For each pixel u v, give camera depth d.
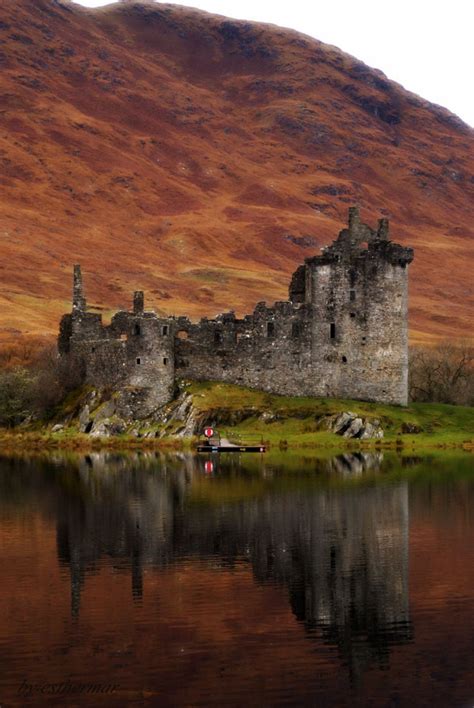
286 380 138.12
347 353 137.88
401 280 138.38
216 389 135.50
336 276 137.88
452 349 195.50
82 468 105.50
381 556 64.94
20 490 91.06
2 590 58.19
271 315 138.38
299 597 56.62
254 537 70.31
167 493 87.81
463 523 73.81
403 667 47.31
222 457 112.56
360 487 89.62
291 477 96.12
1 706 43.53
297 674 46.81
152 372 136.00
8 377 147.75
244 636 50.88
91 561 64.31
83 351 140.75
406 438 125.50
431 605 55.12
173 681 45.88
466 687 45.38
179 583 59.31
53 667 47.19
